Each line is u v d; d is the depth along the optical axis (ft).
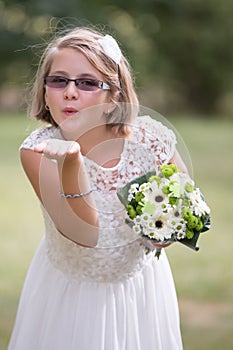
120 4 78.64
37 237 24.52
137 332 9.53
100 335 9.29
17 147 49.52
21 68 78.02
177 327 10.22
